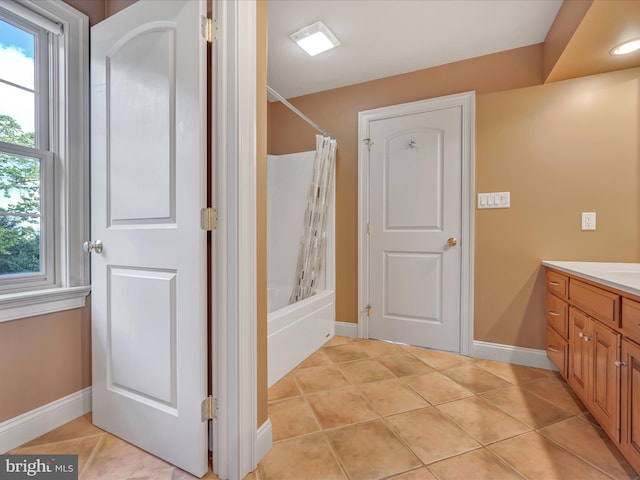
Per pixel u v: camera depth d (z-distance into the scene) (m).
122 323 1.35
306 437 1.41
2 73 1.37
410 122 2.51
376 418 1.55
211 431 1.20
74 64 1.53
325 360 2.27
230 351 1.15
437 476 1.18
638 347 1.07
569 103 2.06
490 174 2.26
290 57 2.32
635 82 1.92
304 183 2.90
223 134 1.14
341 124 2.79
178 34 1.17
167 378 1.23
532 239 2.16
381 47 2.20
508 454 1.30
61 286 1.54
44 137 1.51
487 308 2.29
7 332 1.31
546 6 1.79
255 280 1.21
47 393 1.44
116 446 1.33
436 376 2.02
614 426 1.23
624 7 1.41
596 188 2.01
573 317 1.66
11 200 1.40
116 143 1.35
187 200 1.16
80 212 1.56
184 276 1.17
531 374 2.04
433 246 2.46
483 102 2.28
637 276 1.50
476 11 1.83
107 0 1.66
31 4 1.37
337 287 2.83
